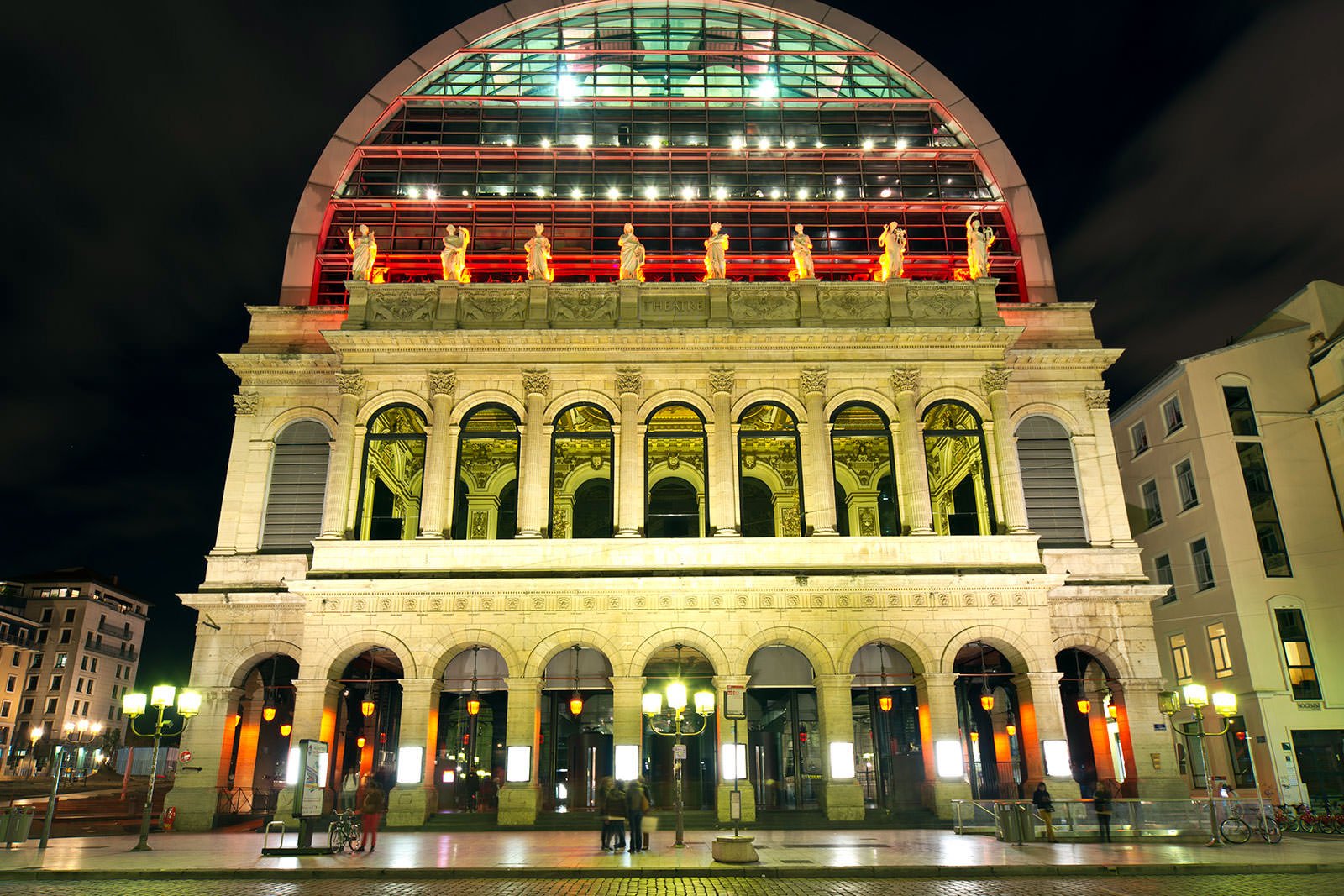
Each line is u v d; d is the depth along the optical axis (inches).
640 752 1433.3
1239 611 1836.9
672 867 936.3
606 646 1470.2
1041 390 1752.0
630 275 1685.5
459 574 1487.5
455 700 1745.8
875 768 1710.1
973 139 1969.7
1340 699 1792.6
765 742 1711.4
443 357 1621.6
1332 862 977.5
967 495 1961.1
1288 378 1998.0
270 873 933.2
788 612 1488.7
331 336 1601.9
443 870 931.3
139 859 1042.1
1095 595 1635.1
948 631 1487.5
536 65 2012.8
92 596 4288.9
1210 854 1056.2
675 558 1517.0
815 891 808.3
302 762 1114.7
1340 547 1894.7
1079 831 1213.7
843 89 2025.1
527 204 1897.1
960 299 1680.6
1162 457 2096.5
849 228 1925.4
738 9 2043.6
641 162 1953.7
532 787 1423.5
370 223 1898.4
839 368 1627.7
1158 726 1584.6
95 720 4279.0
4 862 1010.1
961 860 992.2
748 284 1670.8
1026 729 1493.6
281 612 1615.4
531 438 1581.0
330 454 1679.4
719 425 1592.0
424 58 1987.0
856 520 1889.8
